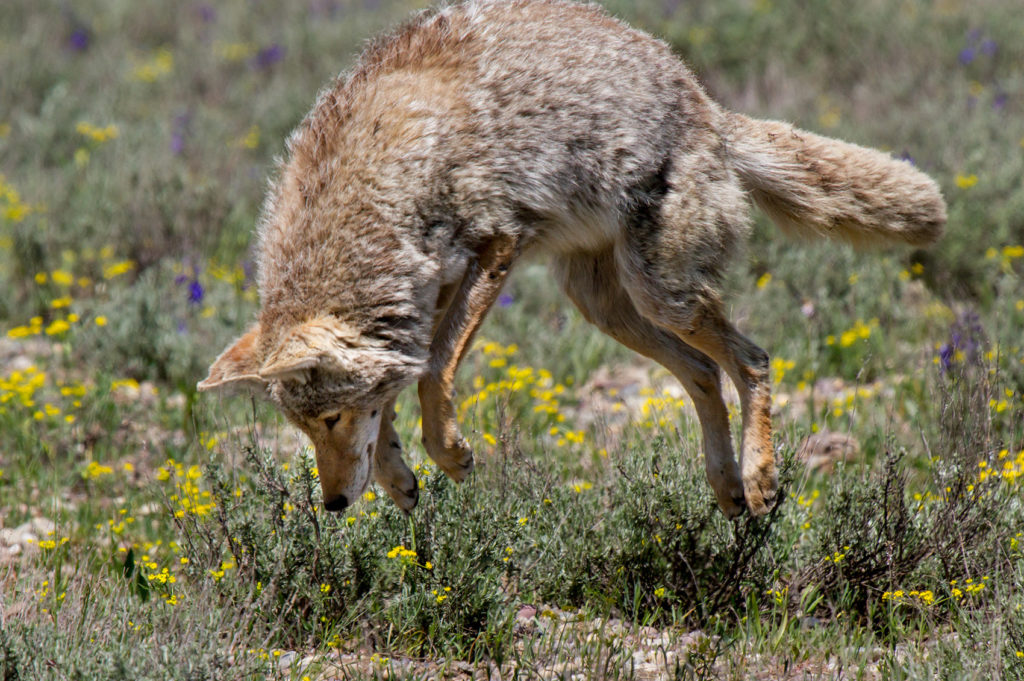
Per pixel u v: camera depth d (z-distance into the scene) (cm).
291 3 3322
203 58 2855
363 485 895
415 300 879
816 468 1169
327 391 849
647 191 945
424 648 878
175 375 1456
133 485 1198
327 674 828
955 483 973
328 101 938
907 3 2778
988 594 895
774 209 1061
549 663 857
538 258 1066
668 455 1024
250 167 2114
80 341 1511
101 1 3325
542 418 1334
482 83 904
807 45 2661
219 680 764
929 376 1279
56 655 773
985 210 1655
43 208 1891
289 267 877
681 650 882
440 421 891
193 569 916
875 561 947
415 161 876
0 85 2606
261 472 952
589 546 975
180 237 1820
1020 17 2591
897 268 1602
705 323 977
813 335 1508
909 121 2070
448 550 905
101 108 2439
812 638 888
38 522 1091
